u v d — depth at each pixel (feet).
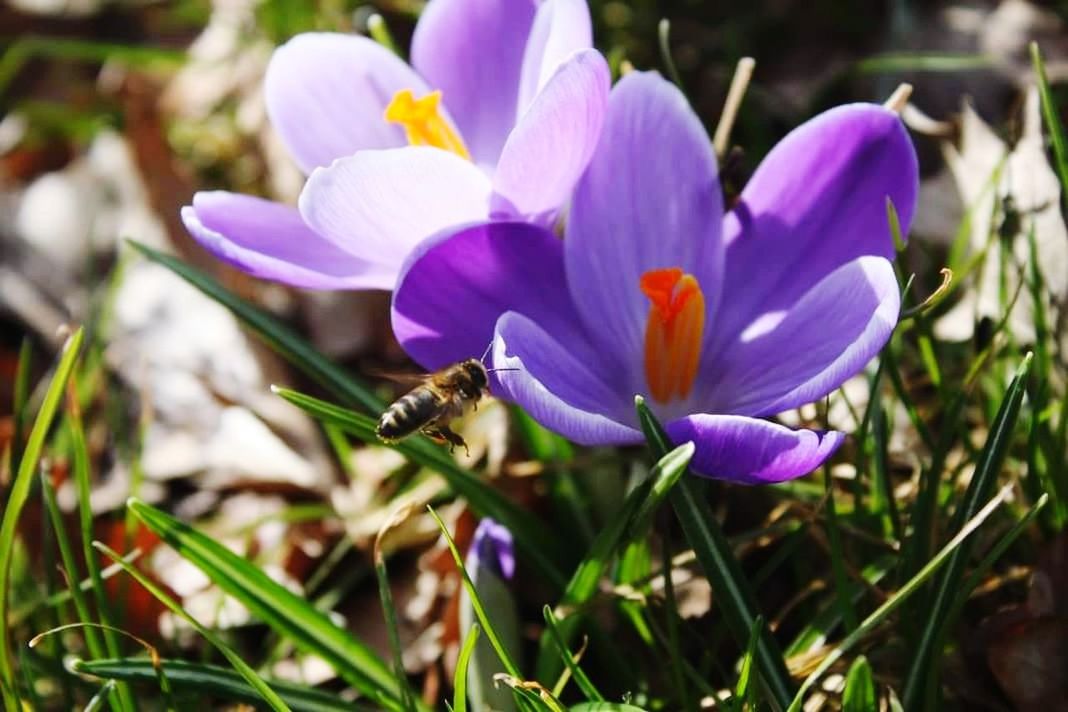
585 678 1.00
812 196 1.04
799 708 0.97
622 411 1.05
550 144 1.00
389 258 1.03
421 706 1.05
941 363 1.17
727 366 1.05
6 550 1.03
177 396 1.29
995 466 0.99
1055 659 1.02
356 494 1.20
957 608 0.99
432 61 1.10
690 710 1.02
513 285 1.04
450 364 1.04
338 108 1.09
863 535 1.05
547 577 1.09
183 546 1.03
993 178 1.13
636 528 1.01
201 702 1.08
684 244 1.05
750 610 0.99
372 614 1.17
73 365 1.03
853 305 1.00
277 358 1.30
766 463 0.97
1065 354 1.12
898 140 1.02
